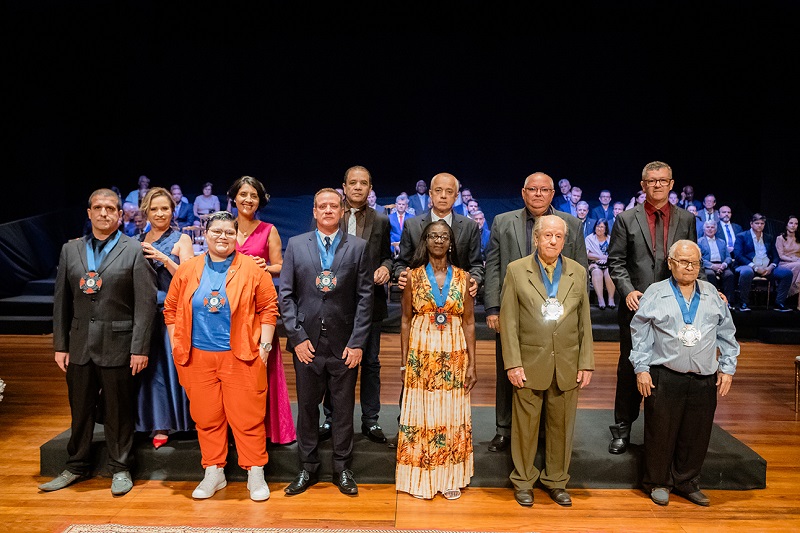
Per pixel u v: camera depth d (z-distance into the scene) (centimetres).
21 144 1027
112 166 1099
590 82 1079
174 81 1088
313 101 1097
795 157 1027
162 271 396
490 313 401
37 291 953
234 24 1062
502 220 408
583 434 429
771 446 459
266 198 421
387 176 1107
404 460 376
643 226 403
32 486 383
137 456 392
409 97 1093
